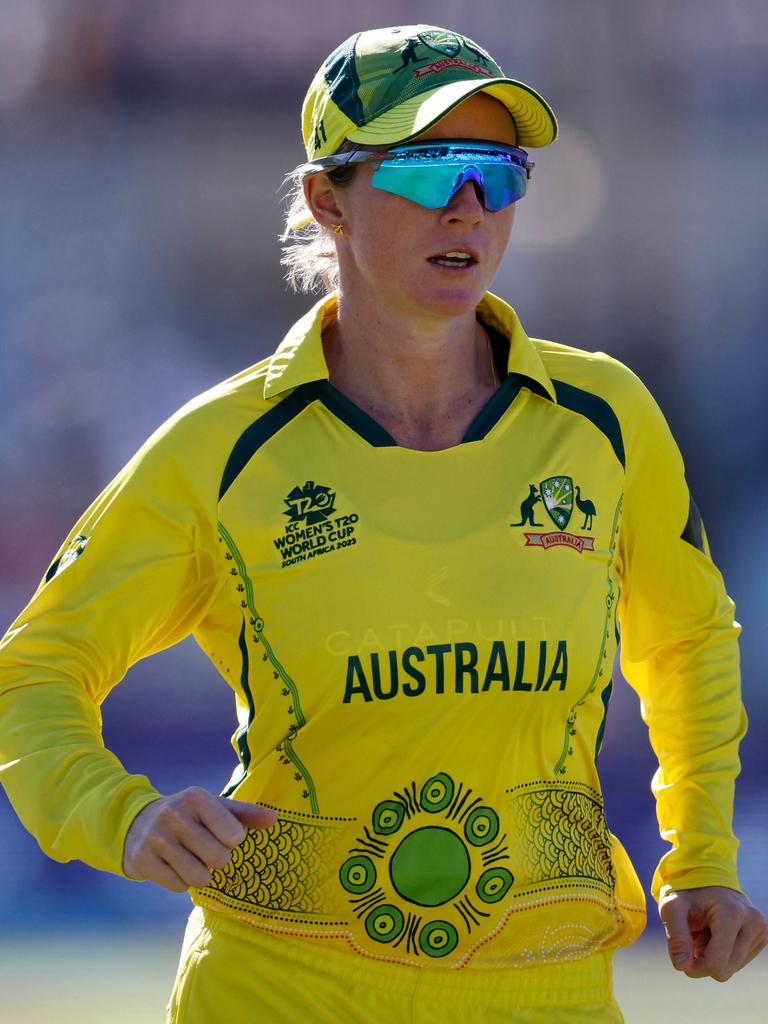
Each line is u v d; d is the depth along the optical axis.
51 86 38.66
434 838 7.60
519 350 8.05
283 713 7.68
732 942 8.09
